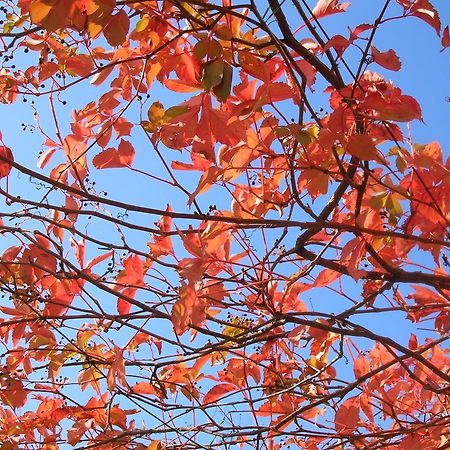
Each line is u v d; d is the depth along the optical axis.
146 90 2.18
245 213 2.29
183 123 2.04
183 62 2.12
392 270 2.23
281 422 2.34
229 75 2.01
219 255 2.38
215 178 2.04
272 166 2.20
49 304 2.41
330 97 2.03
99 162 2.19
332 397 2.29
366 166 2.09
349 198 2.34
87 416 2.57
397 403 2.48
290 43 2.08
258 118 2.15
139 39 2.13
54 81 2.25
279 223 2.13
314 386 2.62
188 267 2.10
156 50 2.08
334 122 2.00
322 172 2.16
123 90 2.24
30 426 2.57
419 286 2.38
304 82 2.05
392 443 2.37
